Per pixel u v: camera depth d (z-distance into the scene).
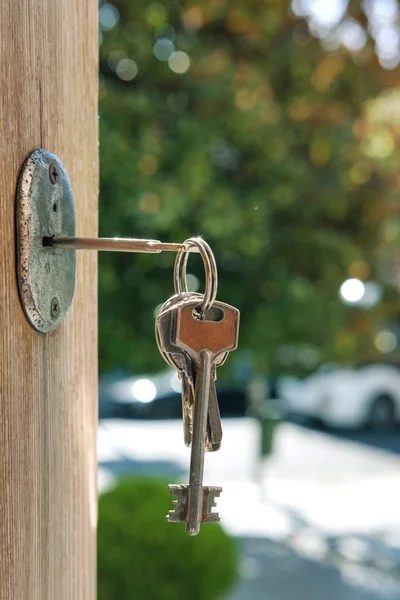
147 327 3.64
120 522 3.93
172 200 3.43
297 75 4.14
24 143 0.76
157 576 3.90
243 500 8.22
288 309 3.93
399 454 10.75
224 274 3.87
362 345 4.62
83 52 0.95
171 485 0.78
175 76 3.72
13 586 0.76
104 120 3.40
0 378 0.72
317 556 6.51
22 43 0.76
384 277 4.55
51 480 0.84
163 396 12.78
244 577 5.93
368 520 7.59
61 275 0.81
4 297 0.72
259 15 3.95
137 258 3.55
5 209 0.72
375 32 4.31
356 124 4.30
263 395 6.95
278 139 3.91
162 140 3.63
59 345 0.86
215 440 0.80
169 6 3.76
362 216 4.36
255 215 3.72
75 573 0.93
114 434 11.70
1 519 0.73
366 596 5.64
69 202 0.83
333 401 11.84
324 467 9.91
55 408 0.85
